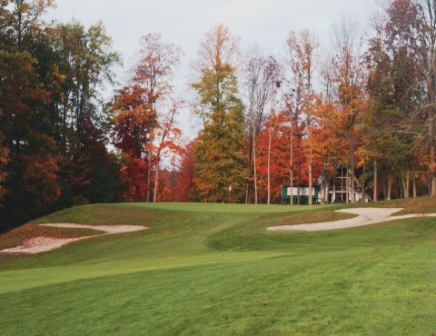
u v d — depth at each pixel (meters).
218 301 8.64
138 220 31.52
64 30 44.03
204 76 51.56
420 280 9.07
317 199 58.12
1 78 31.00
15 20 35.94
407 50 35.38
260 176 56.88
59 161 39.00
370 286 8.84
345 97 40.66
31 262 23.44
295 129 50.97
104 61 46.31
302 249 19.53
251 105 55.50
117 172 49.22
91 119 47.06
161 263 16.81
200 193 55.53
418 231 22.16
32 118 36.31
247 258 16.16
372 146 39.88
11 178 34.22
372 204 31.44
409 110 36.47
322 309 7.59
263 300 8.43
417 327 6.45
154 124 51.03
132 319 8.05
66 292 10.73
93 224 31.06
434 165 35.16
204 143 52.28
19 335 7.83
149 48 50.19
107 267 16.94
